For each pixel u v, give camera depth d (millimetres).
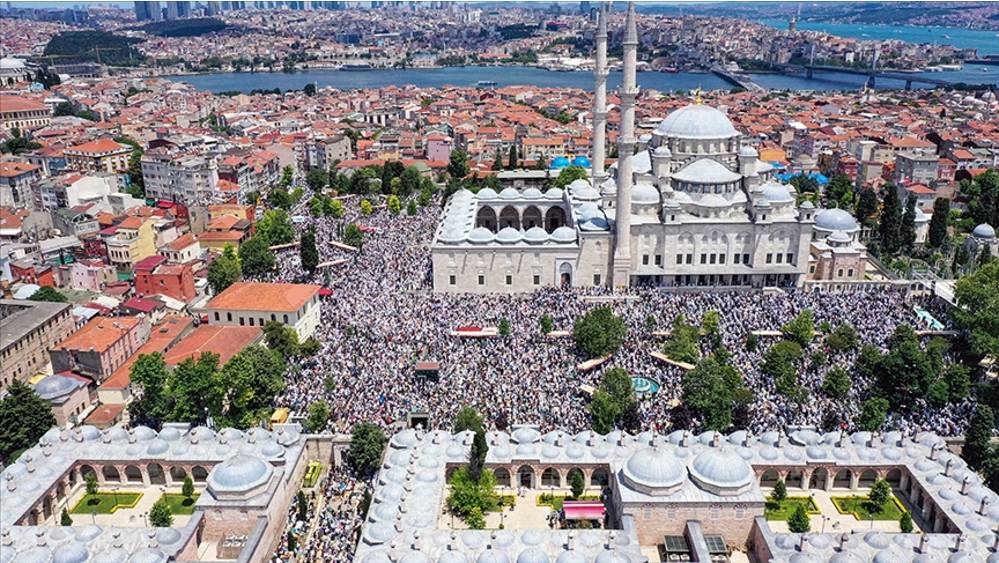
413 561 87062
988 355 153375
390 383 139000
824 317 167250
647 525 98562
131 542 92812
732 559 97938
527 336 158750
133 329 160250
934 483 103938
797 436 113250
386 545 91562
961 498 100438
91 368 148375
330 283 194875
